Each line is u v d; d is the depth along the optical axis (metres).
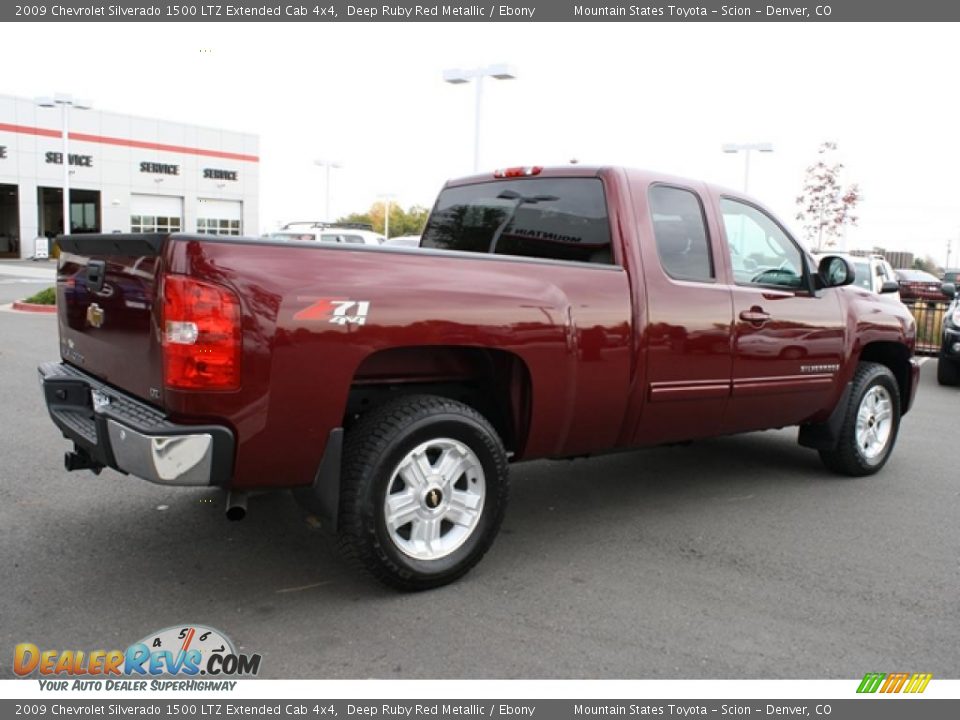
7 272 31.89
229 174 55.00
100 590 3.89
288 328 3.39
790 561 4.48
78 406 4.21
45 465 5.86
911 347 6.68
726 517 5.22
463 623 3.66
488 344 3.95
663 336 4.70
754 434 7.73
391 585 3.86
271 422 3.41
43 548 4.37
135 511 4.98
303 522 4.86
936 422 8.70
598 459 6.66
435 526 3.95
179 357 3.26
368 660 3.33
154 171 51.12
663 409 4.80
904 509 5.47
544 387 4.20
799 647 3.52
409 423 3.75
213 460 3.33
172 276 3.25
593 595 3.98
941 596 4.07
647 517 5.19
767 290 5.37
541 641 3.51
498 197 5.40
